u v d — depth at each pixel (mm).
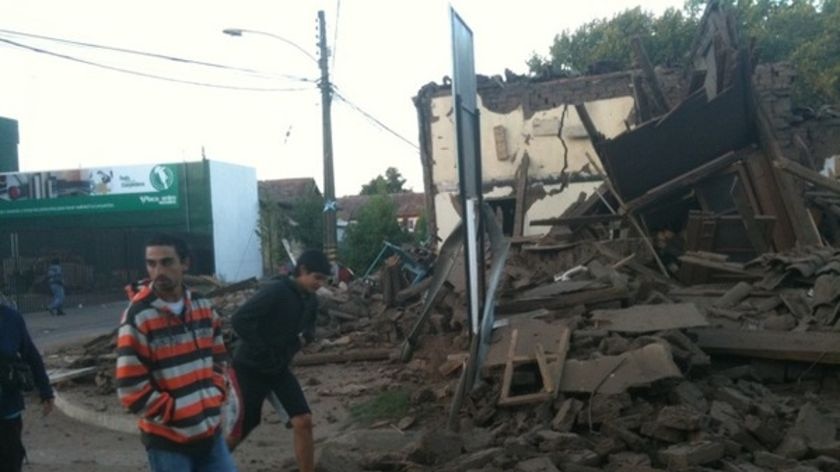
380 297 14648
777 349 7887
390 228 33969
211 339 4199
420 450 6020
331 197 21844
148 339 3922
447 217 22234
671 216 13141
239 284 15852
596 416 6223
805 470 5398
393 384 9570
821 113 20688
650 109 16141
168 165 34625
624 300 9359
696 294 10070
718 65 12898
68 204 35094
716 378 7398
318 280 5594
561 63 40656
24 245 28422
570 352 7223
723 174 12523
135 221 35000
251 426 5512
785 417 6680
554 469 5410
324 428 8031
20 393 5121
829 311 8680
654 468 5508
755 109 12523
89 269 30062
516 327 7965
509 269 11492
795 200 11898
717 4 15383
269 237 38219
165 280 3980
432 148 22406
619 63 22141
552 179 21719
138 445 8117
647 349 6719
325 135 21812
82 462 7355
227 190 36312
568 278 10844
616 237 12773
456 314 10617
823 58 38219
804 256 10016
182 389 3975
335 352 11828
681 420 5746
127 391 3861
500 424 6746
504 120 22109
